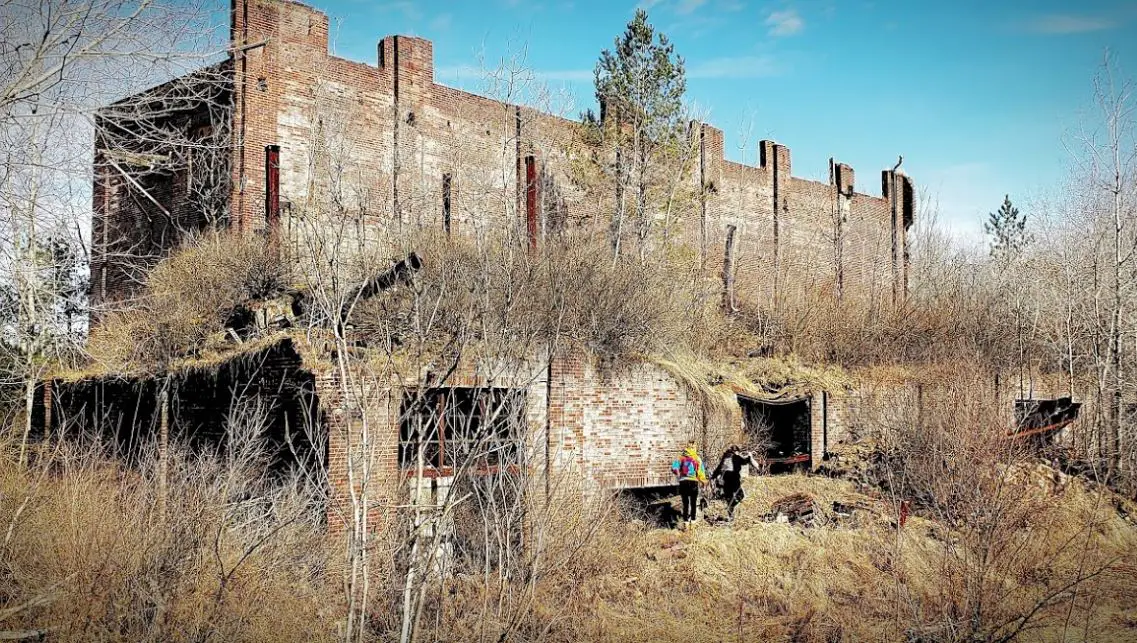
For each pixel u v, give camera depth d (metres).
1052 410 25.53
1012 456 18.08
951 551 15.73
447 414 14.67
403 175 27.11
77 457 13.72
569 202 31.02
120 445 16.92
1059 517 18.08
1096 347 28.05
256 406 14.48
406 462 14.20
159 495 11.88
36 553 10.95
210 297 19.22
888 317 29.64
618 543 15.42
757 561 16.03
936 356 27.27
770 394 23.23
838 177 45.16
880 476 20.72
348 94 26.77
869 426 23.91
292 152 25.38
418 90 28.42
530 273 16.50
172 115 25.06
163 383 17.30
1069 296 28.95
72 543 10.94
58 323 14.29
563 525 13.83
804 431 23.89
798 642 13.34
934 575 15.10
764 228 40.78
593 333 18.47
